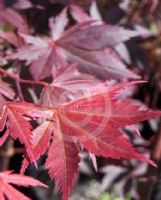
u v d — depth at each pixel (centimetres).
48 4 37
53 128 23
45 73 29
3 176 23
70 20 38
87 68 31
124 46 38
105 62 31
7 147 41
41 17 38
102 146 22
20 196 23
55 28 33
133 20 45
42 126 23
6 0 34
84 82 27
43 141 22
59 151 22
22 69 31
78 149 22
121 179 51
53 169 22
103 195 70
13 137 22
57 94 25
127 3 42
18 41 33
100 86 26
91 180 74
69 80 27
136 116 22
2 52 32
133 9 45
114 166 51
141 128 53
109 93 24
